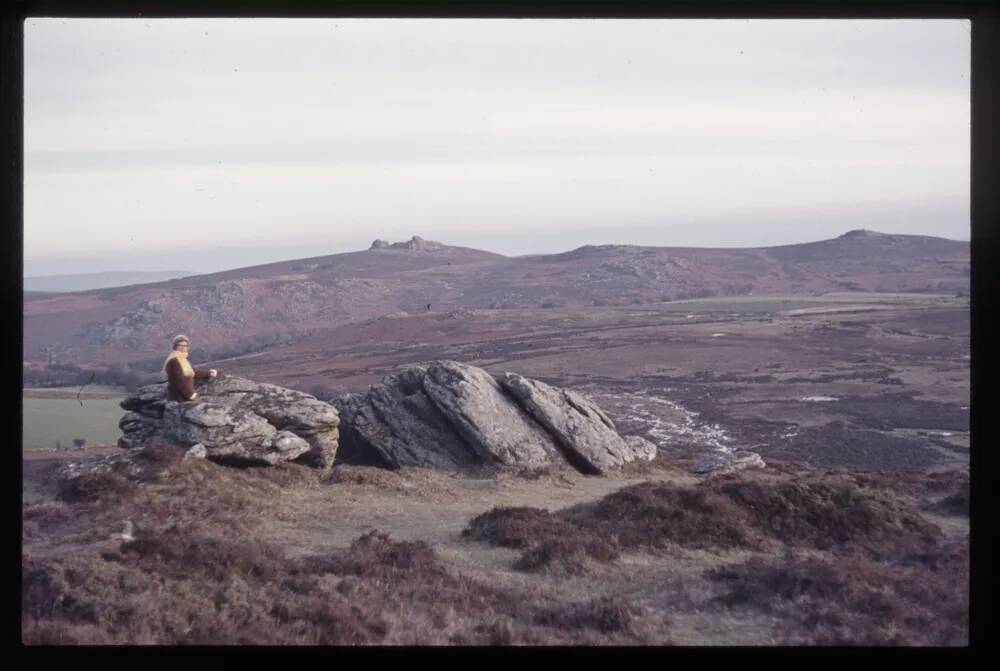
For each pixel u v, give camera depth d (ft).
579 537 53.88
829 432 145.28
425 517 64.39
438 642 34.99
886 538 57.62
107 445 106.11
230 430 70.08
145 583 39.22
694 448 131.23
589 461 89.30
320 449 75.31
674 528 57.31
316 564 45.80
